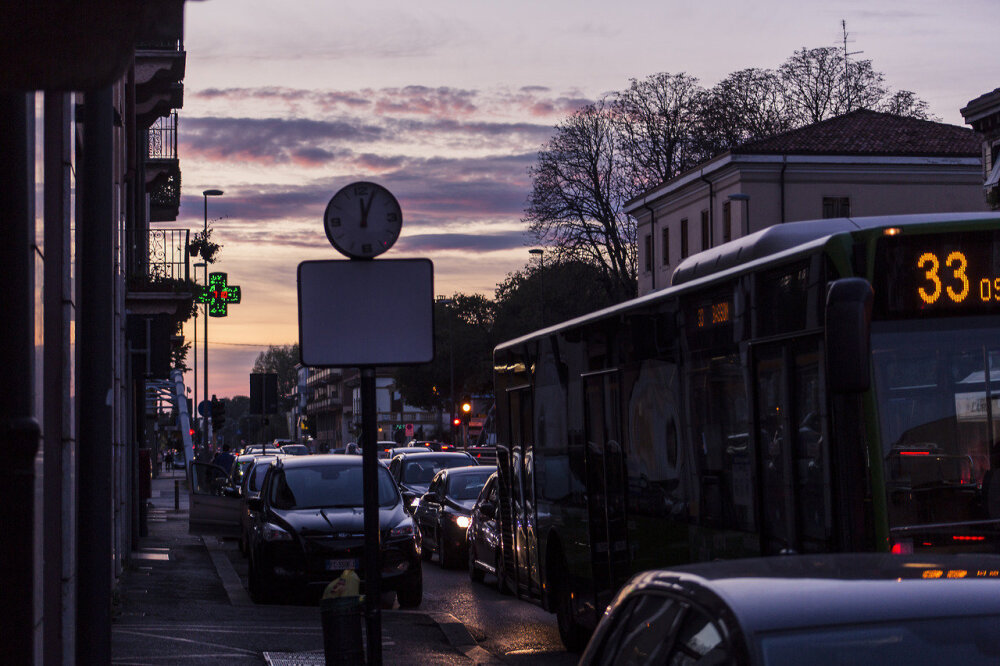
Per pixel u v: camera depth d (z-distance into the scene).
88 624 7.93
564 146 64.56
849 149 55.12
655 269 63.50
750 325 8.17
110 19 3.76
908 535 6.83
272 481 17.14
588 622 11.95
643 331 10.32
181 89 24.97
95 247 8.16
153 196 39.56
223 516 23.52
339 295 8.54
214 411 49.91
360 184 8.57
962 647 3.04
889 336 7.03
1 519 6.04
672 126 63.94
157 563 20.31
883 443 6.90
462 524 21.95
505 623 14.98
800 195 55.25
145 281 26.78
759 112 64.06
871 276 7.05
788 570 3.58
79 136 10.16
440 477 23.77
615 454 11.09
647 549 10.20
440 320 102.44
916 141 56.47
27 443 6.09
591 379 11.79
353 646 9.48
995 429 7.03
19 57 4.04
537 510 13.75
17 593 6.09
